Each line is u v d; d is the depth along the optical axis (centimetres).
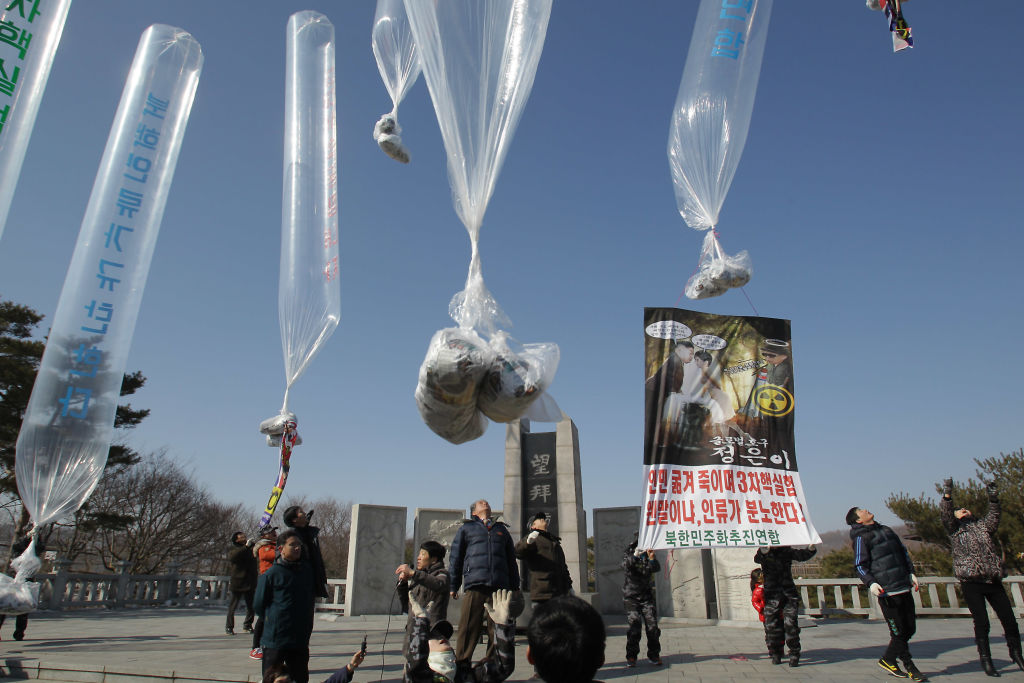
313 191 516
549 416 367
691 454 545
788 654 594
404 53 388
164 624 1043
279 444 487
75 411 490
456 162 333
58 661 611
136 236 527
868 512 558
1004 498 1587
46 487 483
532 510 930
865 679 512
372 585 1287
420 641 438
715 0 406
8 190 419
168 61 569
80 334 499
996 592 539
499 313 337
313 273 501
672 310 578
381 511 1339
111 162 537
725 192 392
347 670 374
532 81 338
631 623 600
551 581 595
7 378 1363
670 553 1119
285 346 502
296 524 450
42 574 1289
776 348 580
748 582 1045
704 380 564
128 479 2364
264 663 397
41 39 441
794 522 534
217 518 2722
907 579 526
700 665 592
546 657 149
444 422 337
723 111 385
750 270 380
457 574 514
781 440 557
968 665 576
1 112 417
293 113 536
